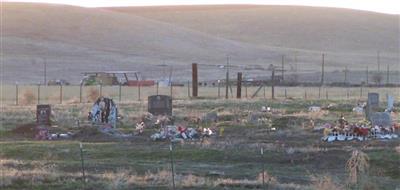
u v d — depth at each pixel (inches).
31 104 6840.6
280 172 3051.2
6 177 2529.5
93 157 3425.2
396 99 7052.2
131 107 6048.2
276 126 4707.2
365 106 5541.3
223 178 2768.2
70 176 2637.8
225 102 6505.9
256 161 3348.9
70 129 4505.4
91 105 6200.8
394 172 3097.9
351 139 3946.9
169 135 4126.5
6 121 4913.9
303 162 3321.9
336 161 3297.2
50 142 3966.5
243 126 4628.4
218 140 3973.9
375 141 3870.6
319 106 6063.0
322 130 4320.9
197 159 3390.7
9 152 3526.1
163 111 5172.2
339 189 2559.1
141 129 4443.9
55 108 5871.1
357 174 2933.1
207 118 4987.7
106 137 4232.3
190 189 2479.1
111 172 2802.7
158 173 2778.1
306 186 2598.4
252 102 6505.9
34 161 3144.7
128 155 3467.0
